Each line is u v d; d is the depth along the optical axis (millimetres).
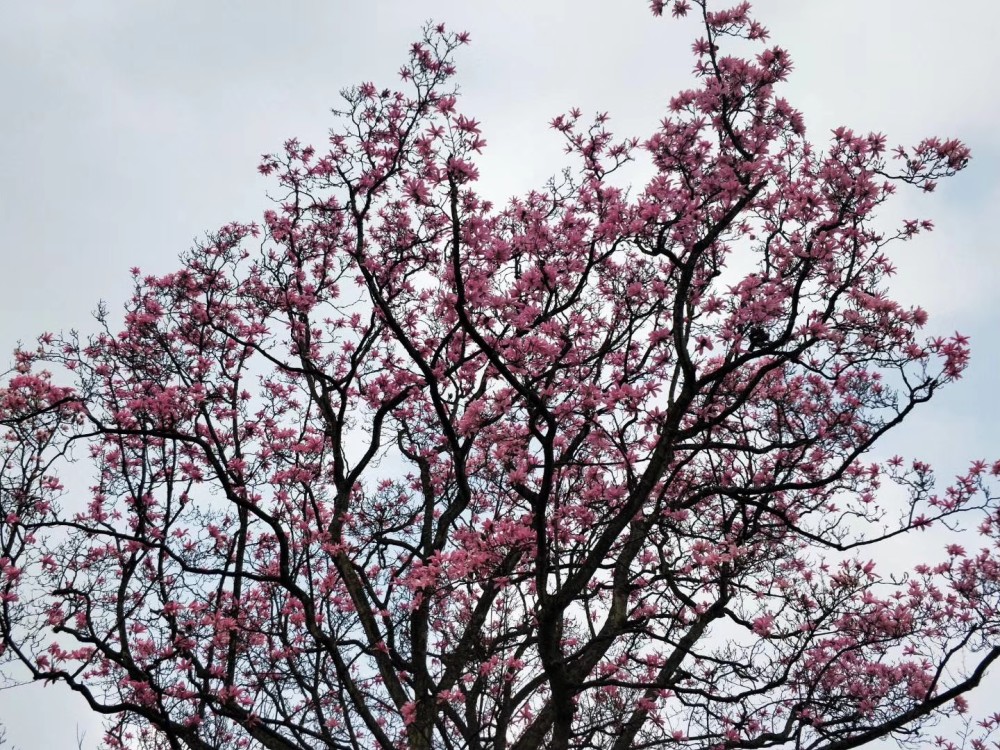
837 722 9117
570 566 9391
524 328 10062
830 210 9836
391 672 10391
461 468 9859
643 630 10086
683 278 9781
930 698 9102
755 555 11078
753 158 10570
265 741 10094
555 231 10344
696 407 11406
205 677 11117
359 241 10375
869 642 9531
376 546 11953
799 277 9375
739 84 10484
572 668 10273
